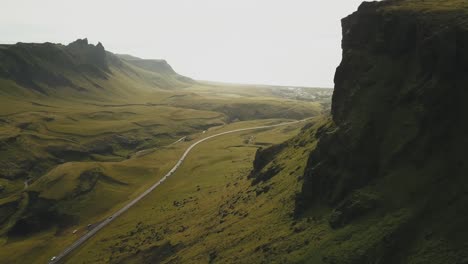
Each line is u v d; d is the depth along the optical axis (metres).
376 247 62.22
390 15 86.44
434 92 70.06
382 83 83.50
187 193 188.88
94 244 163.00
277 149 150.50
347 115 87.88
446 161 65.62
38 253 179.38
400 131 74.50
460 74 68.19
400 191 68.25
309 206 84.25
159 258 117.50
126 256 132.38
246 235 93.19
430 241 58.38
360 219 69.44
